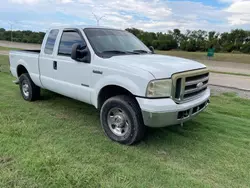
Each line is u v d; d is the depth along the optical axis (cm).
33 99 601
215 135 437
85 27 456
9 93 684
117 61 377
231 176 308
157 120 334
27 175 285
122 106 368
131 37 518
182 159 346
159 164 328
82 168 305
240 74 1455
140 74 338
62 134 411
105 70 384
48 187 266
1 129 412
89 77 414
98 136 410
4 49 2953
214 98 756
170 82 338
